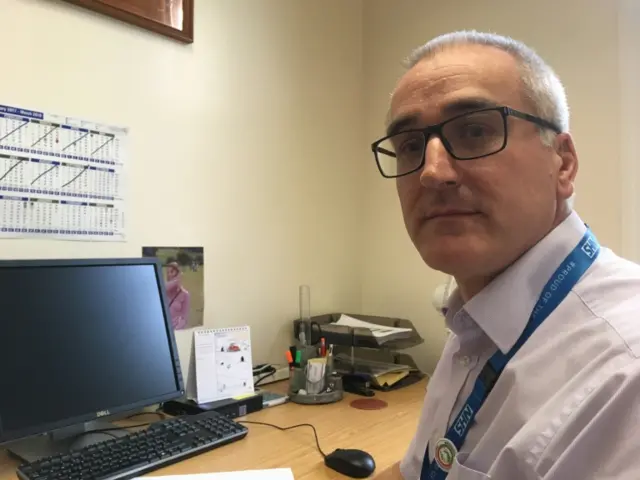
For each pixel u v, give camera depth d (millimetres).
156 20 1524
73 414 1124
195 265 1623
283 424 1355
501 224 760
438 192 787
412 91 833
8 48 1246
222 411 1382
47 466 980
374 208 2258
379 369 1814
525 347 741
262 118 1852
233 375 1504
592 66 1746
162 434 1161
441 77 803
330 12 2156
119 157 1448
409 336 1836
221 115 1716
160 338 1341
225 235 1717
